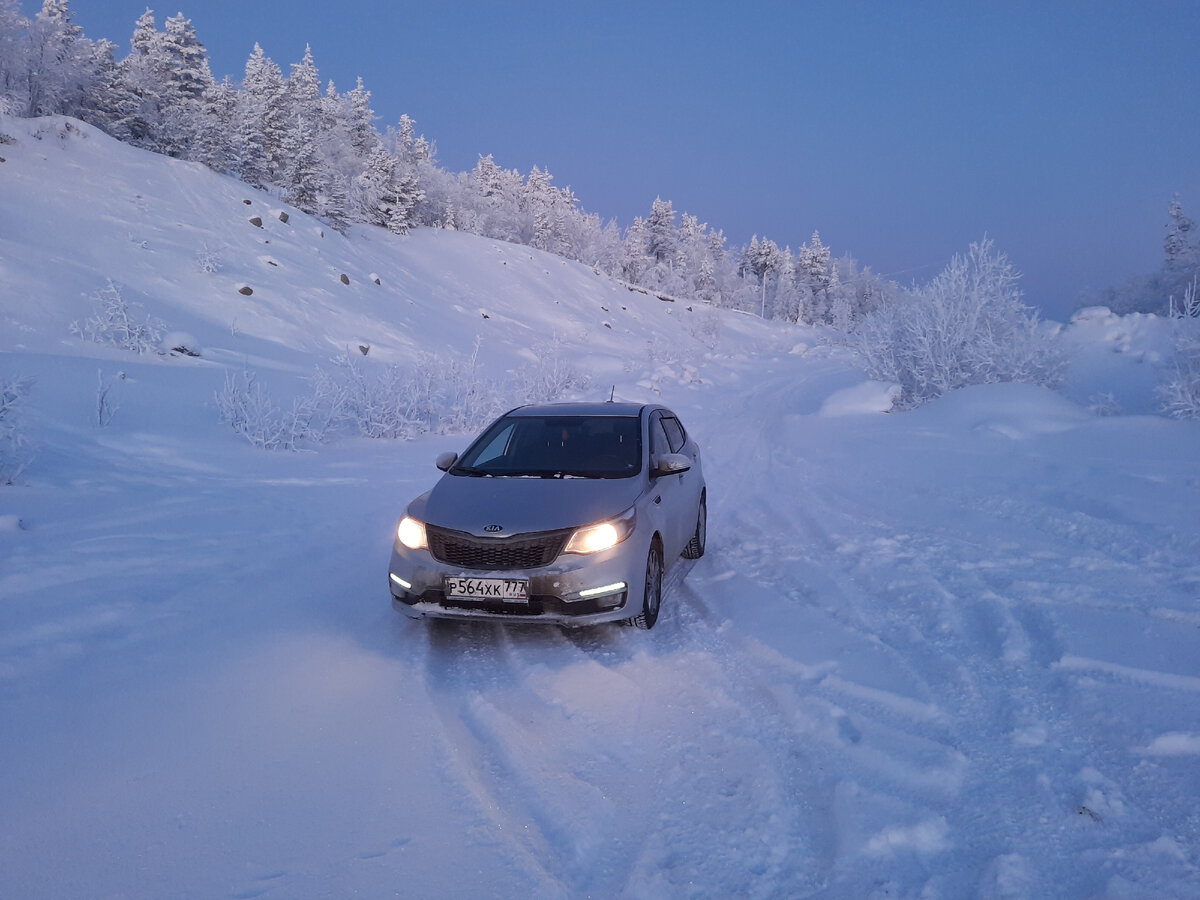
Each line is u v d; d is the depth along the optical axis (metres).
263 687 3.98
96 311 21.27
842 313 92.75
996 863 2.41
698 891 2.36
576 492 4.91
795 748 3.28
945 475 9.47
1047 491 7.98
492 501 4.84
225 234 37.19
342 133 81.12
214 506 8.15
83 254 28.28
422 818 2.77
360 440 14.25
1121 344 21.55
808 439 14.46
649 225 120.44
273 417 12.84
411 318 38.47
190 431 12.23
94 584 5.42
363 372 15.95
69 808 2.80
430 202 78.81
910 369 17.28
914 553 6.35
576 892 2.37
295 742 3.37
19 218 29.08
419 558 4.59
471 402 16.80
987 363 15.80
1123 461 9.04
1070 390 16.19
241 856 2.53
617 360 39.62
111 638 4.57
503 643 4.68
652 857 2.53
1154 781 2.88
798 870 2.46
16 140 36.50
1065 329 23.11
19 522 6.57
